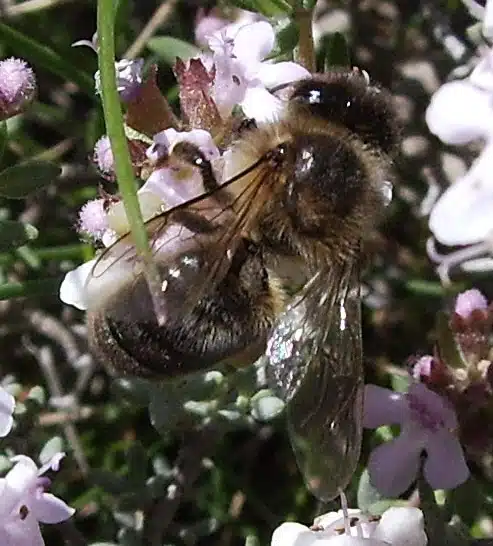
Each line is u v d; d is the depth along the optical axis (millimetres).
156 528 78
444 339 71
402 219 87
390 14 90
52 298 84
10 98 72
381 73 90
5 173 73
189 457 79
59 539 81
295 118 67
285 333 66
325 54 82
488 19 61
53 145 91
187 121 71
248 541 76
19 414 78
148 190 67
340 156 66
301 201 66
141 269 65
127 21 87
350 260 67
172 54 82
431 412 70
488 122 60
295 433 66
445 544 69
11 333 87
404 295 87
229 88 70
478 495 73
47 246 87
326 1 90
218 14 83
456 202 57
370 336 87
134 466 79
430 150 87
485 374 70
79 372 86
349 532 67
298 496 84
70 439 81
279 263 67
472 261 81
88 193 88
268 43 71
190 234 66
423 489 70
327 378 66
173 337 66
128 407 81
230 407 78
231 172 67
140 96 70
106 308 66
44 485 70
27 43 82
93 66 83
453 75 85
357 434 66
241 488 84
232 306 67
